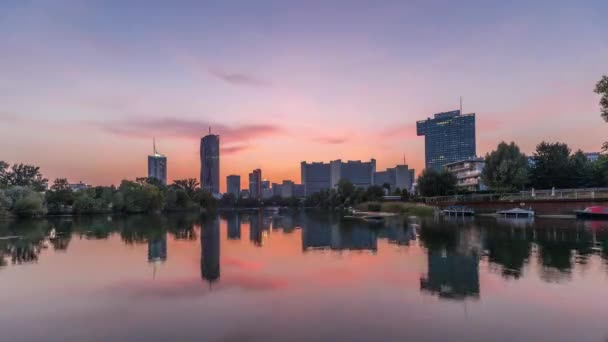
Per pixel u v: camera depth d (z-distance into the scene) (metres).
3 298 22.00
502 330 16.33
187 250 41.22
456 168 165.25
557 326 16.66
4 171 167.38
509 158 111.25
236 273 28.36
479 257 32.84
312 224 80.38
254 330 16.67
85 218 113.38
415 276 26.25
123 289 23.83
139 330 16.84
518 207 85.50
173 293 22.77
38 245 46.09
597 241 40.56
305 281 25.42
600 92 17.27
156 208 152.12
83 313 19.20
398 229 60.94
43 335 16.41
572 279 24.38
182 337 16.02
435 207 102.50
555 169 105.88
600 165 19.03
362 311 19.02
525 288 22.50
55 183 149.75
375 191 173.62
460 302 20.17
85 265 32.12
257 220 102.56
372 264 30.98
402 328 16.69
